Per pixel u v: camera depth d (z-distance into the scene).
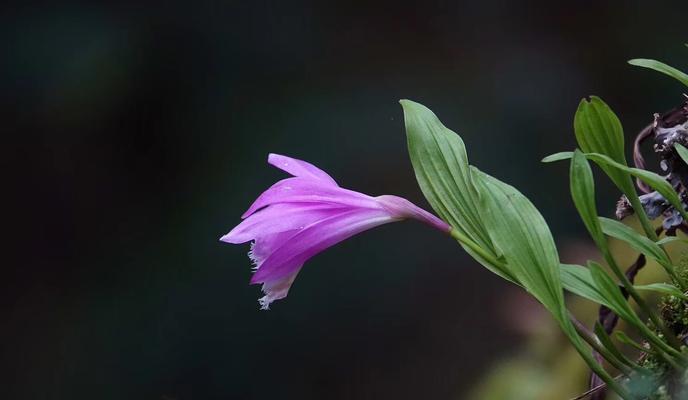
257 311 2.82
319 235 0.92
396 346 2.76
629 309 0.89
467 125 3.07
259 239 0.92
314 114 3.13
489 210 0.88
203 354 2.79
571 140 3.03
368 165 3.04
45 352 2.92
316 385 2.74
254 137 3.13
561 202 2.88
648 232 0.91
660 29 3.13
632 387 0.89
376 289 2.79
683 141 0.91
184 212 3.07
